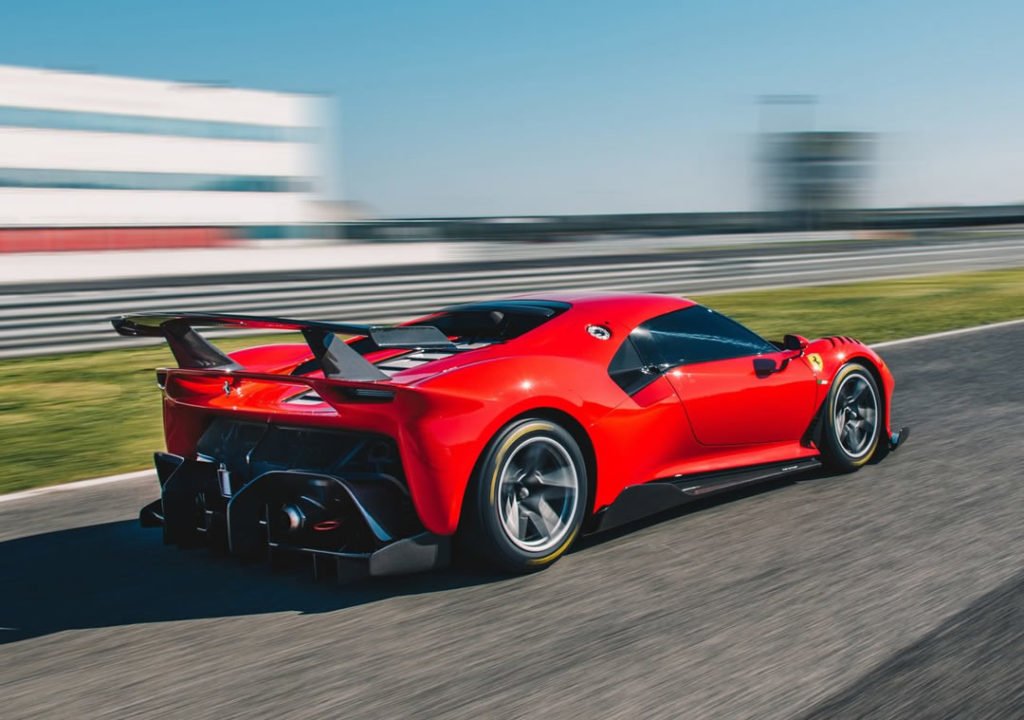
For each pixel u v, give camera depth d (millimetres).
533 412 3174
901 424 5391
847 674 2332
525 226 33969
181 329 3508
